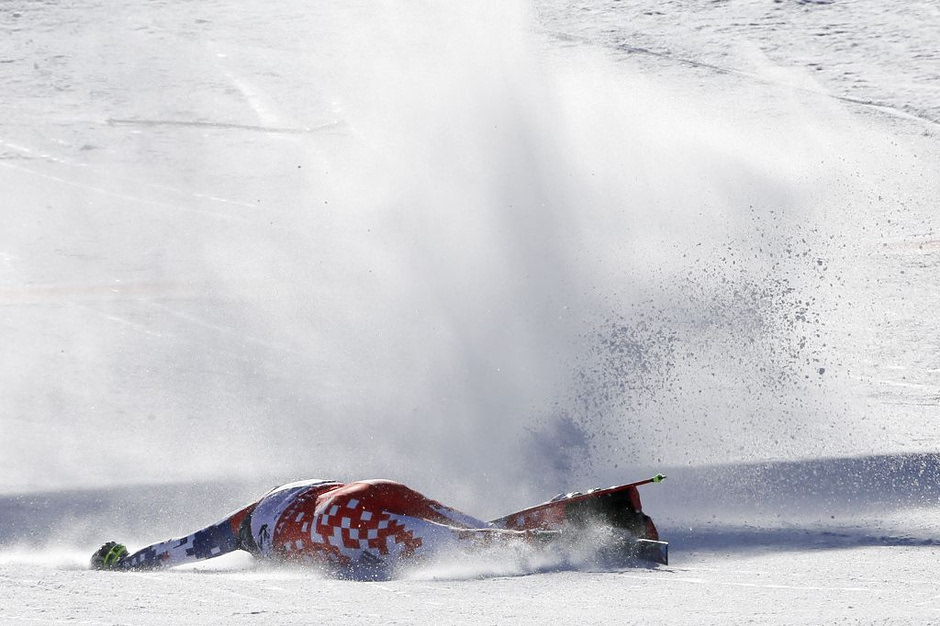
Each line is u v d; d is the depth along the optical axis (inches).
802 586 528.4
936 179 3801.7
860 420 1374.3
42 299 2284.7
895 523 797.2
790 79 5132.9
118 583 522.0
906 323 2139.5
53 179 3476.9
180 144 3993.6
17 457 1217.4
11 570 556.4
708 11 6264.8
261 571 633.6
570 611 444.5
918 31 5920.3
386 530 596.4
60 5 5959.6
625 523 630.5
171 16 5885.8
